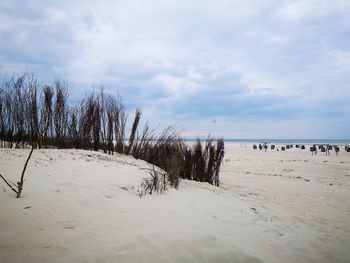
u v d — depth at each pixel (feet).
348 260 11.16
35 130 25.38
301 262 10.05
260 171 45.73
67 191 13.47
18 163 18.13
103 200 13.28
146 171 21.89
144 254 8.14
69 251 8.10
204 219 12.69
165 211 13.10
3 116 25.20
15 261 7.36
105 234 9.51
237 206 16.97
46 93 25.96
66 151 24.91
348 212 20.02
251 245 10.55
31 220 10.07
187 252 8.59
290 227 14.70
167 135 29.86
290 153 103.65
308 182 34.42
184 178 26.99
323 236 14.03
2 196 11.84
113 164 22.70
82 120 29.40
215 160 27.78
